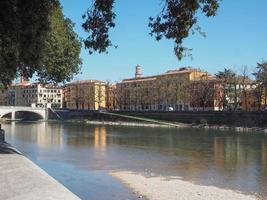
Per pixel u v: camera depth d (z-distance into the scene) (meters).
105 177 38.41
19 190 22.02
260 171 43.00
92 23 19.03
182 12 17.84
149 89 195.88
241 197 30.12
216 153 60.75
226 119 137.75
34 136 95.88
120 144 76.06
